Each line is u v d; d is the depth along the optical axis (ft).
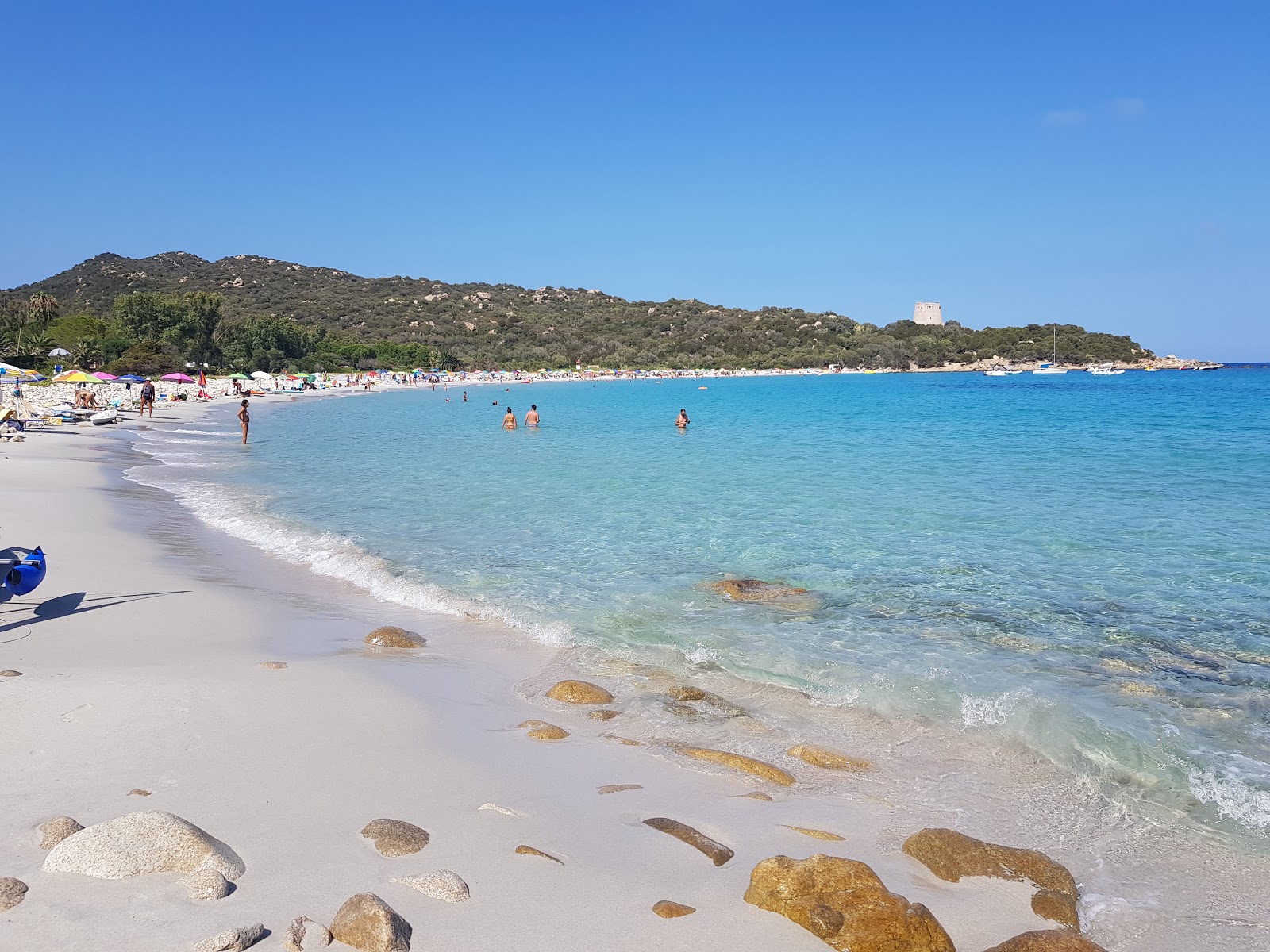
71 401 166.40
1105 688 25.91
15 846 14.06
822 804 18.31
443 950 12.07
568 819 16.78
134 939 11.60
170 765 17.98
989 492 67.00
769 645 29.96
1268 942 13.62
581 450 106.11
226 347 347.36
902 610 34.47
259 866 13.99
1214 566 41.65
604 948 12.37
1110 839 17.11
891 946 12.59
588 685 25.16
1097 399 246.06
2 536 44.60
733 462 90.79
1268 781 19.67
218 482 73.36
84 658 25.38
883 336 635.66
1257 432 126.62
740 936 12.85
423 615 33.86
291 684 24.27
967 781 19.71
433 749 20.29
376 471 82.28
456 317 627.46
